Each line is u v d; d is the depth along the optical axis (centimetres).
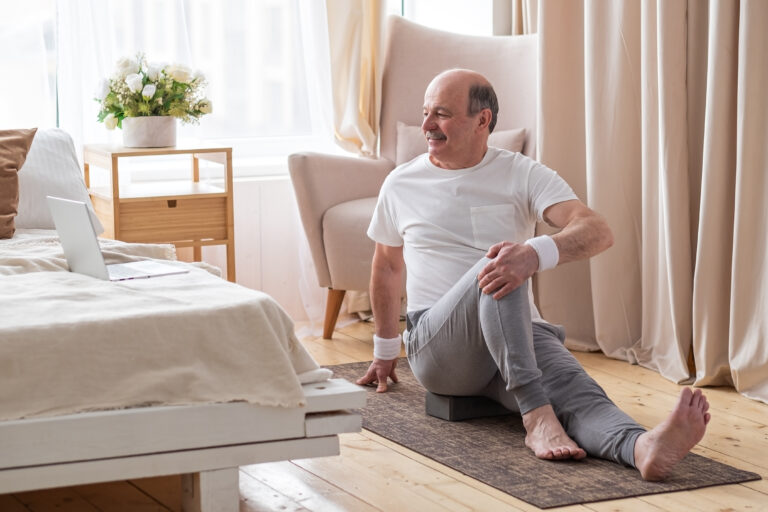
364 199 378
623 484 229
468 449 254
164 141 361
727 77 306
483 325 247
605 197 347
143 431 198
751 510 217
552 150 365
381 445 259
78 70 375
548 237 249
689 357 340
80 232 236
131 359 199
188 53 399
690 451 255
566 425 251
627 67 340
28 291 219
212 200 362
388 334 304
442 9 449
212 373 204
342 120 409
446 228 274
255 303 211
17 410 191
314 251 372
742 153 301
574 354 362
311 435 211
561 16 361
